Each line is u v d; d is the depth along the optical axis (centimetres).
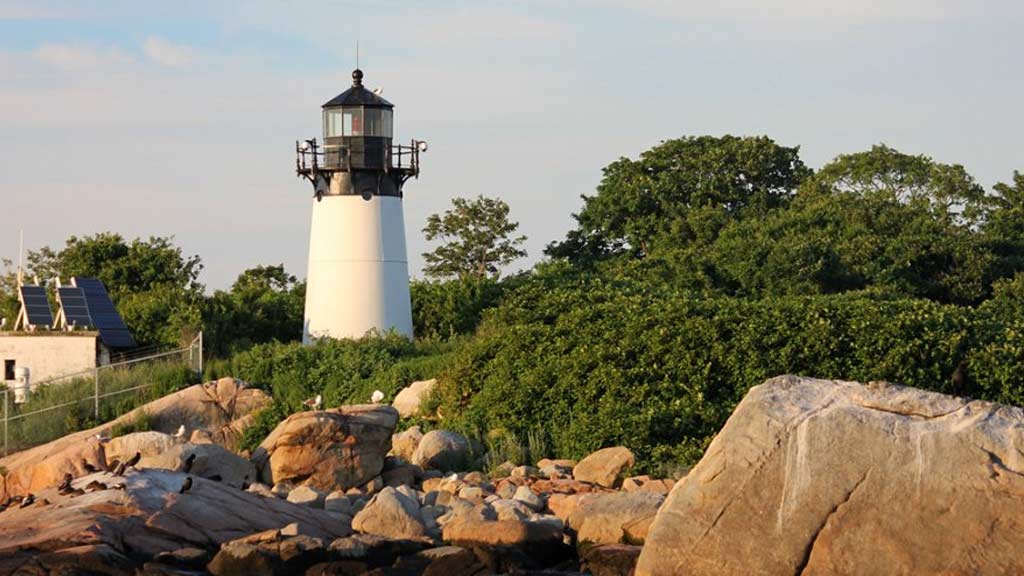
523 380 6581
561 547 4494
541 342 6875
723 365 6325
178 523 4594
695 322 6500
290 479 5497
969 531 3616
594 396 6359
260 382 7962
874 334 6278
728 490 3800
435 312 10025
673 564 3825
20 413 7812
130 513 4616
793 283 10100
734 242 10681
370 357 7975
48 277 13125
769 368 6244
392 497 4709
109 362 8988
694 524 3822
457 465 5994
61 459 5956
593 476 5559
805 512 3725
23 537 4472
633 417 5966
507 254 13075
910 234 11806
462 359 7075
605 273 10962
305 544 4422
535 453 6091
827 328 6316
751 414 3825
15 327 9381
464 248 13025
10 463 6425
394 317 9556
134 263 11619
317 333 9481
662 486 5156
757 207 13412
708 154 13700
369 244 9525
